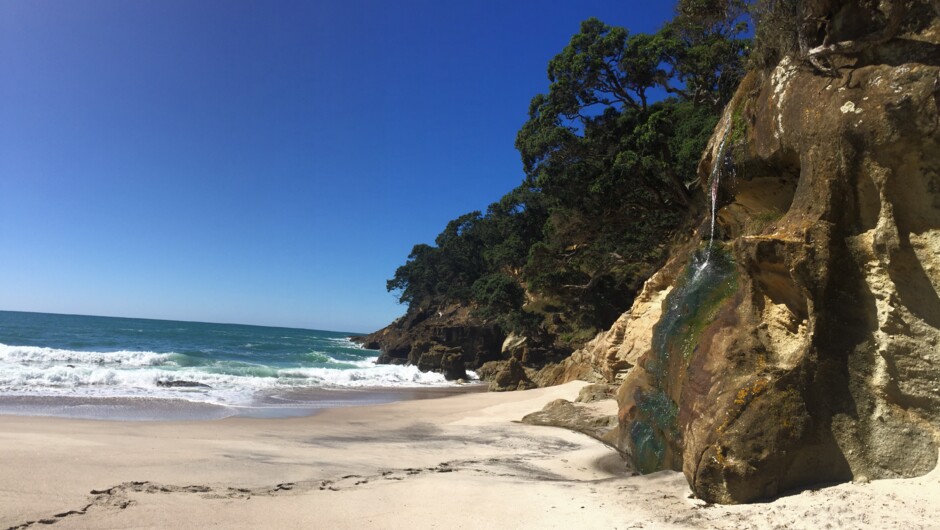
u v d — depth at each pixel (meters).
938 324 4.76
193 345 59.47
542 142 29.05
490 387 29.84
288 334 147.62
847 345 5.17
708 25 23.61
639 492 6.36
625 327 17.97
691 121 25.69
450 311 78.00
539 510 5.86
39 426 11.10
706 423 5.65
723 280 7.18
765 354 5.63
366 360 62.78
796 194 5.92
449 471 8.84
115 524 5.06
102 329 79.94
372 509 5.95
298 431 13.36
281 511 5.75
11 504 5.41
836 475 5.07
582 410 15.39
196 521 5.27
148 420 13.84
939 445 4.62
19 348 31.44
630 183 28.30
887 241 4.97
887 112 5.02
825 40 5.87
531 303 51.69
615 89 29.30
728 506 5.18
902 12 5.29
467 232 75.25
